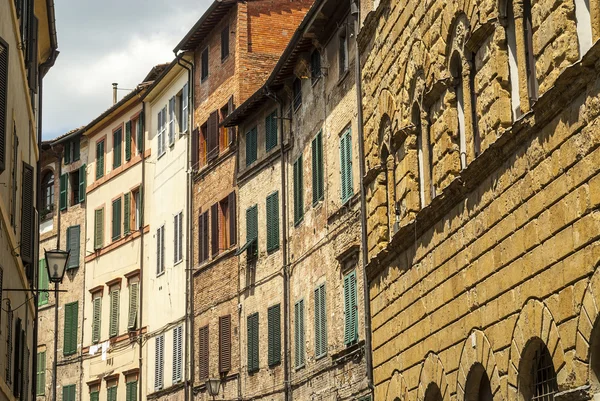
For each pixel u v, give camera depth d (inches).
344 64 1668.3
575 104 807.7
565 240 832.9
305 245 1827.0
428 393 1202.6
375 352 1430.9
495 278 987.3
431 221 1169.4
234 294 2130.9
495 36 984.9
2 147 1146.7
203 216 2309.3
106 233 2783.0
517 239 932.0
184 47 2418.8
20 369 1471.5
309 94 1838.1
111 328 2689.5
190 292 2340.1
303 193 1855.3
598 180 773.9
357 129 1574.8
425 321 1203.9
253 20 2237.9
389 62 1354.6
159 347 2474.2
